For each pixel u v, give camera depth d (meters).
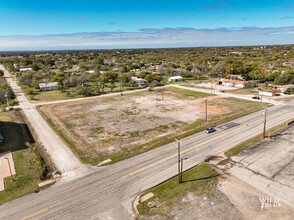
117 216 22.88
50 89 103.62
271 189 26.50
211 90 90.25
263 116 54.00
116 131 48.03
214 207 23.72
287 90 82.75
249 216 22.41
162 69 145.88
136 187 27.59
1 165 33.69
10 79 139.12
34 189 27.78
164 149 37.88
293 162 32.19
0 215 23.30
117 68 166.38
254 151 35.94
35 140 43.75
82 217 22.84
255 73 109.94
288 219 21.98
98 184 28.44
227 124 49.47
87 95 88.50
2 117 57.78
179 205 24.14
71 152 38.12
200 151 36.72
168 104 71.19
